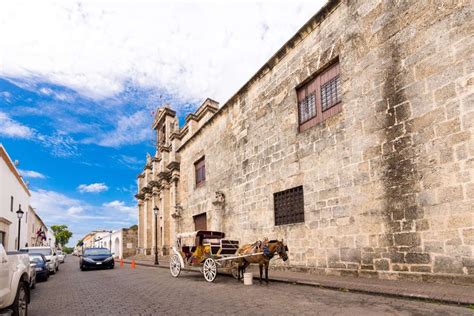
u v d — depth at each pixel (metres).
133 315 6.48
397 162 8.59
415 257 7.92
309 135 11.90
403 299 6.62
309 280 9.34
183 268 13.41
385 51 9.20
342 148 10.39
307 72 12.31
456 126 7.32
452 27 7.60
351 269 9.70
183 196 25.16
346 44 10.57
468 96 7.14
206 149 21.12
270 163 14.10
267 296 7.79
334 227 10.45
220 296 8.13
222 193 18.16
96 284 12.73
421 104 8.10
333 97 11.32
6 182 27.69
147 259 32.84
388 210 8.70
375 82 9.42
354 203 9.77
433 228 7.58
